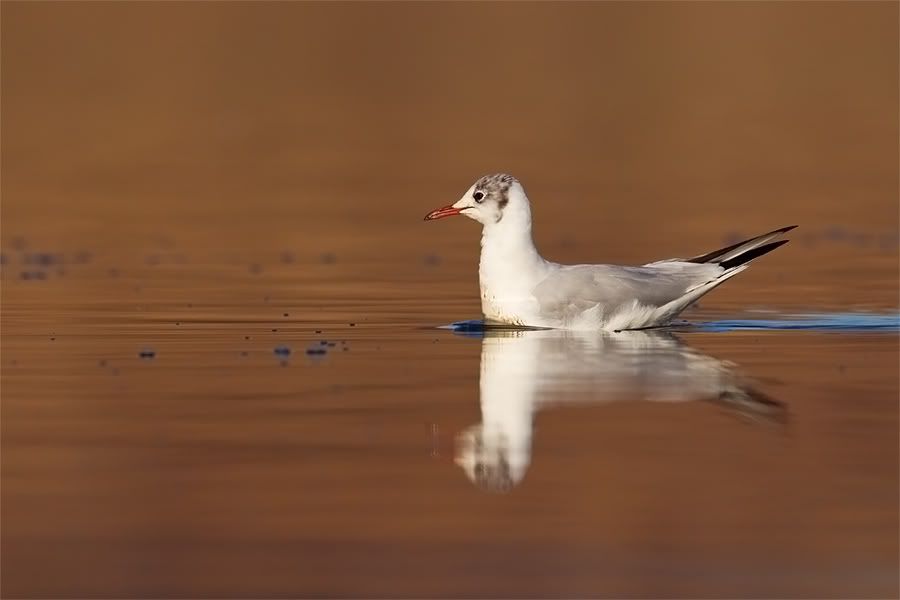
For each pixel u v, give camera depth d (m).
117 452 11.58
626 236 27.17
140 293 21.00
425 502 10.26
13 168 36.91
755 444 11.72
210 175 36.38
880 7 61.66
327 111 46.47
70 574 8.90
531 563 9.08
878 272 23.31
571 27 60.16
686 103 47.62
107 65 53.22
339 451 11.60
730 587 8.67
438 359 15.62
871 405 13.13
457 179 35.38
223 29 59.16
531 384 14.15
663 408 13.05
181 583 8.75
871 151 39.75
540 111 46.31
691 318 18.75
